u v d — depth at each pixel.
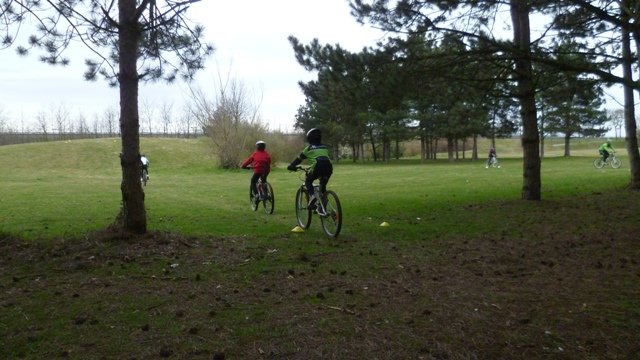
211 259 6.80
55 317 4.54
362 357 3.67
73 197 18.80
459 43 9.98
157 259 6.73
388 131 54.12
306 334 4.10
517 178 24.28
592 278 5.80
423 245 7.95
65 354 3.72
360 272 6.20
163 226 10.43
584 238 8.19
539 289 5.38
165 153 58.25
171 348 3.82
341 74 9.58
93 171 48.62
